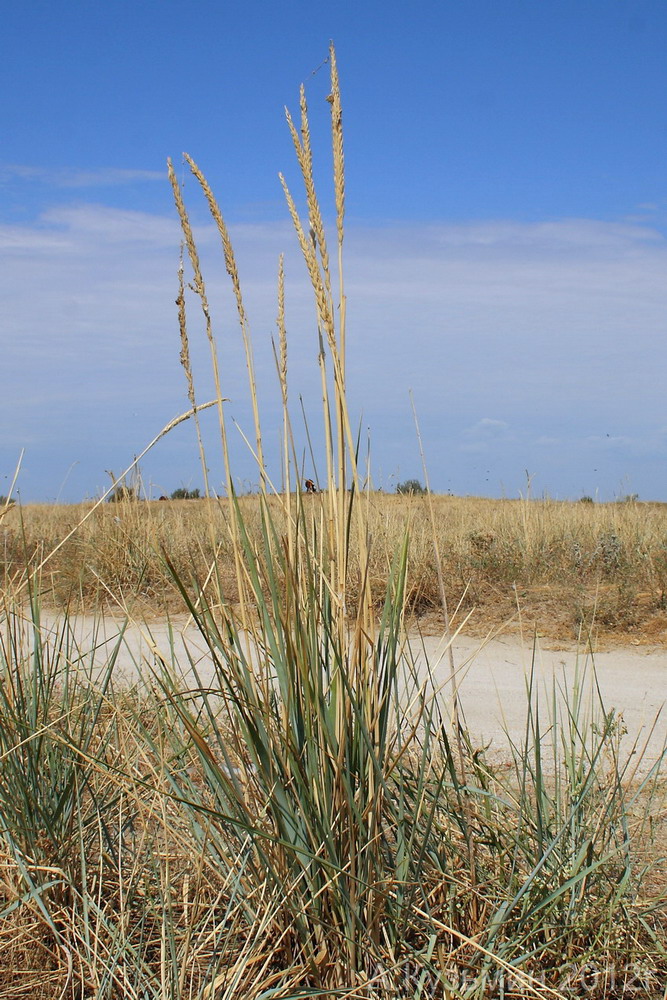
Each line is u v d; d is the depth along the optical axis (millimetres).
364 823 2312
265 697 2293
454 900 2486
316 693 2248
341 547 2273
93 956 2449
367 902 2297
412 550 8656
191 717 2527
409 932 2463
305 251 2205
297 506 2307
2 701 2908
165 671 2559
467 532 10969
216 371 2416
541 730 4805
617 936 2492
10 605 3137
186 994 2342
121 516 9867
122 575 8219
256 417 2371
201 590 2389
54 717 3188
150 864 2834
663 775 3846
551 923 2484
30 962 2535
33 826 2738
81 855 2684
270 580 2307
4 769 2746
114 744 3252
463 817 2588
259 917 2414
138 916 2693
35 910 2578
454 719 2732
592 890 2615
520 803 2861
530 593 8656
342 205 2215
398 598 2389
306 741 2273
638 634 7520
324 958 2303
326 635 2328
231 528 2410
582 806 2793
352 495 2275
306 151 2184
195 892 2574
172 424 2492
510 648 7234
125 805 2986
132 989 2301
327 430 2320
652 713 5336
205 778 2523
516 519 11438
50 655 3443
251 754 2340
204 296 2404
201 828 2668
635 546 9859
